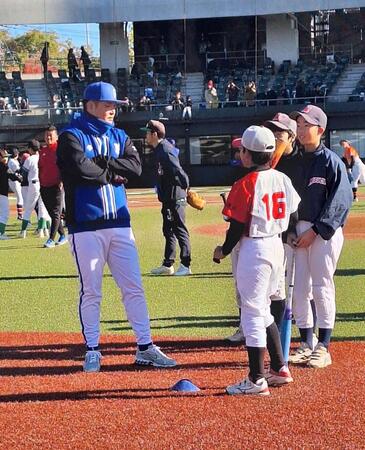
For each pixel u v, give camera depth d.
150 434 5.64
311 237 7.26
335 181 7.27
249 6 43.09
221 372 7.30
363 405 6.20
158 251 16.45
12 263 15.03
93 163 7.24
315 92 41.75
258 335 6.41
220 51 47.34
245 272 6.39
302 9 42.69
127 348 8.37
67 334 9.07
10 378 7.20
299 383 6.82
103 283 12.70
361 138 41.31
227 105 42.38
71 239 7.43
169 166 12.91
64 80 46.72
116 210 7.44
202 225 21.47
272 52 46.75
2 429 5.82
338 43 47.94
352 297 10.93
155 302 10.93
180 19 44.34
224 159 42.38
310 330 7.66
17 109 44.16
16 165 24.47
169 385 6.86
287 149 7.48
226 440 5.50
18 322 9.78
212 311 10.28
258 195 6.36
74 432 5.72
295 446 5.38
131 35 56.78
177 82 46.34
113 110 7.43
